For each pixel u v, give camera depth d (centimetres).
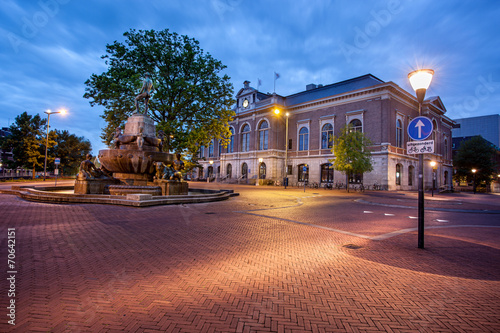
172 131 1744
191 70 1880
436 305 320
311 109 3809
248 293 341
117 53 1805
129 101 1747
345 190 2897
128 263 433
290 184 4003
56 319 265
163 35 1897
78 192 1212
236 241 601
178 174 1336
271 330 261
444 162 4500
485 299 337
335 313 297
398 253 536
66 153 4756
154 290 340
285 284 373
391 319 287
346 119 3366
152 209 994
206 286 358
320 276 405
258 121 4272
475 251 559
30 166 4047
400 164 3212
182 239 597
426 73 575
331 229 779
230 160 4712
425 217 1087
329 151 3544
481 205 1658
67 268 400
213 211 1046
